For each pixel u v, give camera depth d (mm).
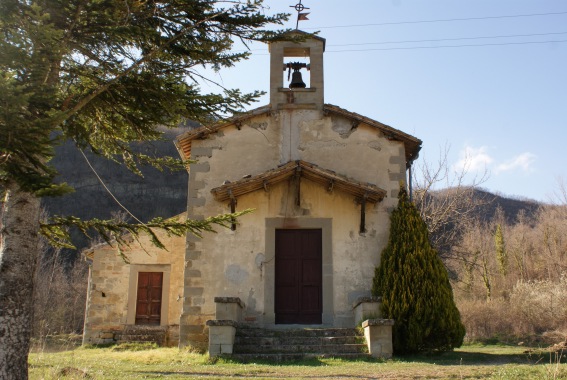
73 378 7648
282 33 6898
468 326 20500
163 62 6781
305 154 14148
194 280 13172
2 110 4570
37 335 19297
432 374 8242
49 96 5242
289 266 13523
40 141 4871
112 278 18172
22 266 5977
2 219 6113
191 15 6613
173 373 8734
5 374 5566
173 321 17797
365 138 14234
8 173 5027
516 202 62219
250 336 11648
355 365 9602
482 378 7871
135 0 6285
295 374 8500
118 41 6289
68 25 5852
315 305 13312
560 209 40062
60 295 33594
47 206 41844
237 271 13242
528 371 8234
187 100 6582
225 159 14109
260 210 13641
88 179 47250
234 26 6742
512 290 30516
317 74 14625
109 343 17422
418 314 11688
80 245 39781
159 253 18406
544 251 36438
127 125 7359
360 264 13297
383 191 13008
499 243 35781
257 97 6688
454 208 22812
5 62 4938
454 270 32656
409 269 12156
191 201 13766
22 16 5055
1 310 5750
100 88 6176
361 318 11883
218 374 8594
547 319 20812
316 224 13570
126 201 46688
